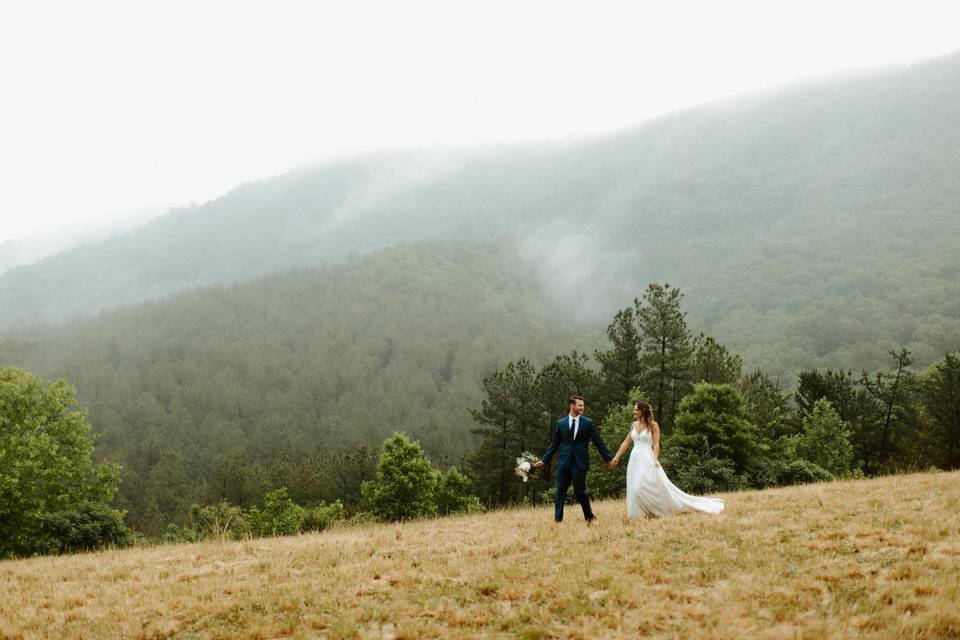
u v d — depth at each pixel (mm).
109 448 143250
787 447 38062
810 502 10844
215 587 7797
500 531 10531
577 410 10547
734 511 10453
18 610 7422
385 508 42656
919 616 5270
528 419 50938
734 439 28625
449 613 6324
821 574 6594
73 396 33031
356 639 5852
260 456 146000
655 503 10383
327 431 163875
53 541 19516
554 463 47469
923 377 45562
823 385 49688
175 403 189125
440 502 47719
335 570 8242
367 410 177500
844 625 5266
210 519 38125
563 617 6023
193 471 135250
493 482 54031
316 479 82875
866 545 7512
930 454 39344
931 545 7199
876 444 46219
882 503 10039
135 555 10977
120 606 7230
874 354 153000
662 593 6367
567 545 8766
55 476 30016
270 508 39688
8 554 26438
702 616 5762
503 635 5707
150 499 105812
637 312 42000
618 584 6699
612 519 10539
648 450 10641
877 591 6051
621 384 45844
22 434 30375
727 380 42844
